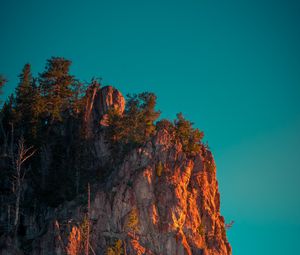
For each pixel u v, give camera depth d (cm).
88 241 17750
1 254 17338
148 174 19362
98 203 18638
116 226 18462
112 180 19512
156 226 18650
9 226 18338
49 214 18738
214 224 19938
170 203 19112
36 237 18025
